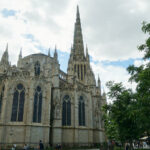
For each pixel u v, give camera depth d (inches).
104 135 3191.4
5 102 1893.5
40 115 2055.9
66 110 2486.5
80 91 2723.9
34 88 2066.9
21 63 2987.2
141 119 691.4
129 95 1007.0
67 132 2358.5
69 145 2292.1
